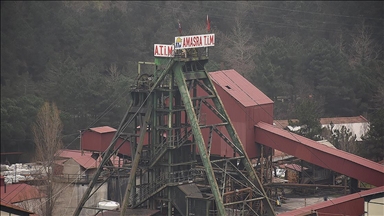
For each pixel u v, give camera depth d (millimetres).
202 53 104875
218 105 104562
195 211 100625
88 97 165750
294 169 131875
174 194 102125
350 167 112625
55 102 167000
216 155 117062
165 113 103125
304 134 149125
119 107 166500
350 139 156250
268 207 103875
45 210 113062
